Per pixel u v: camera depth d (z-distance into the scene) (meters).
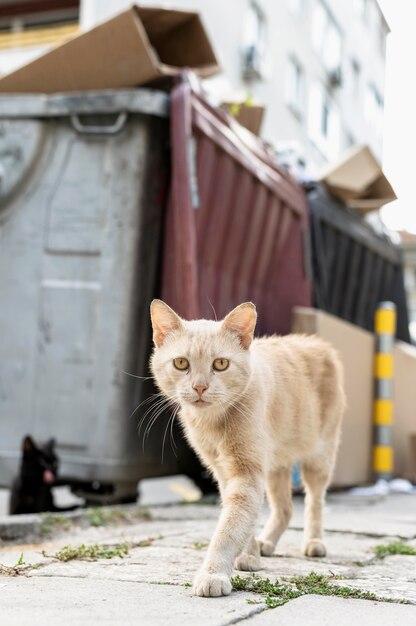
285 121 20.89
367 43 28.02
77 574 3.07
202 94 6.09
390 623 2.31
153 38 6.43
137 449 5.79
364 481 8.19
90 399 5.73
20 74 6.05
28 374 5.88
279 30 20.56
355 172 8.39
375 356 8.54
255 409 3.18
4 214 6.00
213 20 17.22
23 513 5.68
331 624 2.28
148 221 5.84
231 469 3.15
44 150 5.94
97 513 4.96
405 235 21.72
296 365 3.79
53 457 5.71
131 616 2.31
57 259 5.89
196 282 5.64
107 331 5.73
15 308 5.93
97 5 15.20
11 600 2.55
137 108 5.66
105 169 5.82
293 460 3.75
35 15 19.20
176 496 9.52
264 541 3.73
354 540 4.30
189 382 3.14
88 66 5.88
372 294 9.95
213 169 6.14
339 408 4.08
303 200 7.85
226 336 3.20
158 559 3.48
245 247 6.81
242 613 2.37
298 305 7.60
